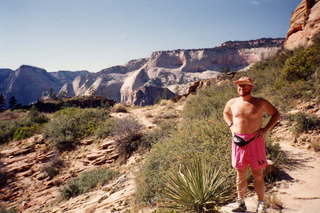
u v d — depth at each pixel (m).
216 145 6.31
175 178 4.49
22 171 16.50
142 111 27.52
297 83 11.83
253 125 3.52
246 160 3.57
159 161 7.16
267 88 13.81
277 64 19.44
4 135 22.34
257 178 3.65
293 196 4.61
